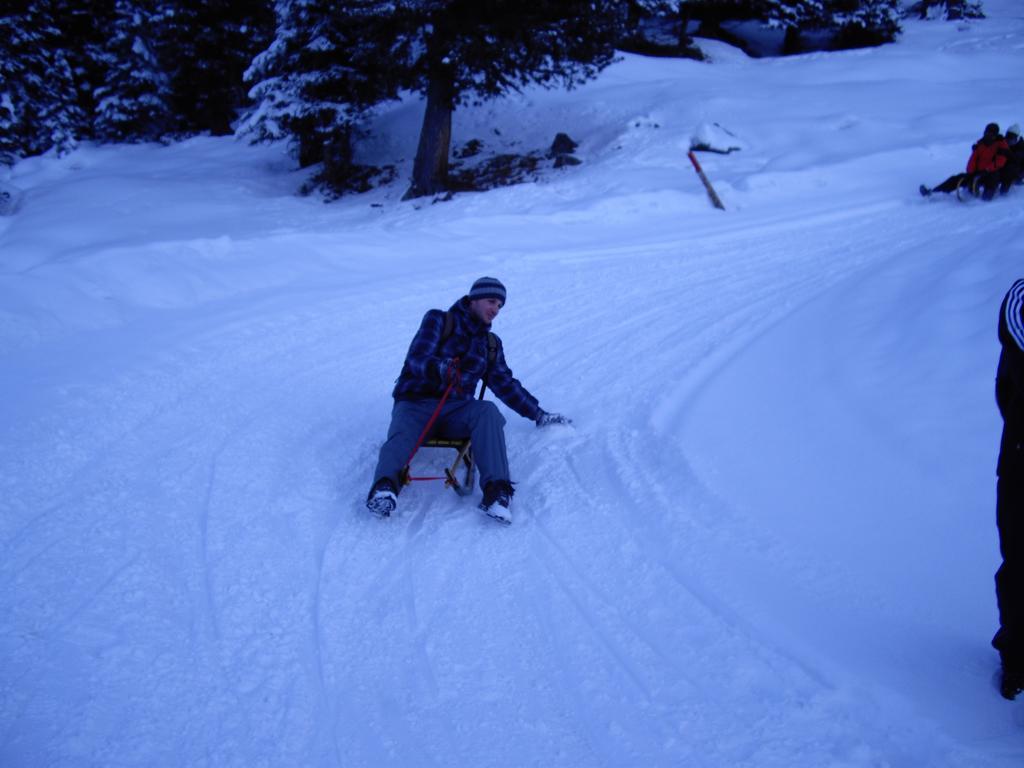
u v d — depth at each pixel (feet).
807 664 8.42
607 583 10.25
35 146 69.10
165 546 11.09
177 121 75.05
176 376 17.40
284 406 16.57
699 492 12.00
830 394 14.16
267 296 24.14
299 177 60.34
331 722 8.02
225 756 7.51
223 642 9.17
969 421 11.98
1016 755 7.07
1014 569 7.23
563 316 23.16
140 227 44.34
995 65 68.49
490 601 10.06
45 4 70.44
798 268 26.81
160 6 65.82
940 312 15.75
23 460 12.92
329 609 9.93
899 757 7.14
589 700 8.21
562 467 13.74
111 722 7.82
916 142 46.11
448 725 7.94
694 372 17.53
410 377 13.32
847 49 88.33
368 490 13.32
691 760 7.32
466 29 46.29
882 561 9.82
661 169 47.19
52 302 20.39
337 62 53.31
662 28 100.42
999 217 31.58
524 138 60.90
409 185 54.54
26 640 8.89
